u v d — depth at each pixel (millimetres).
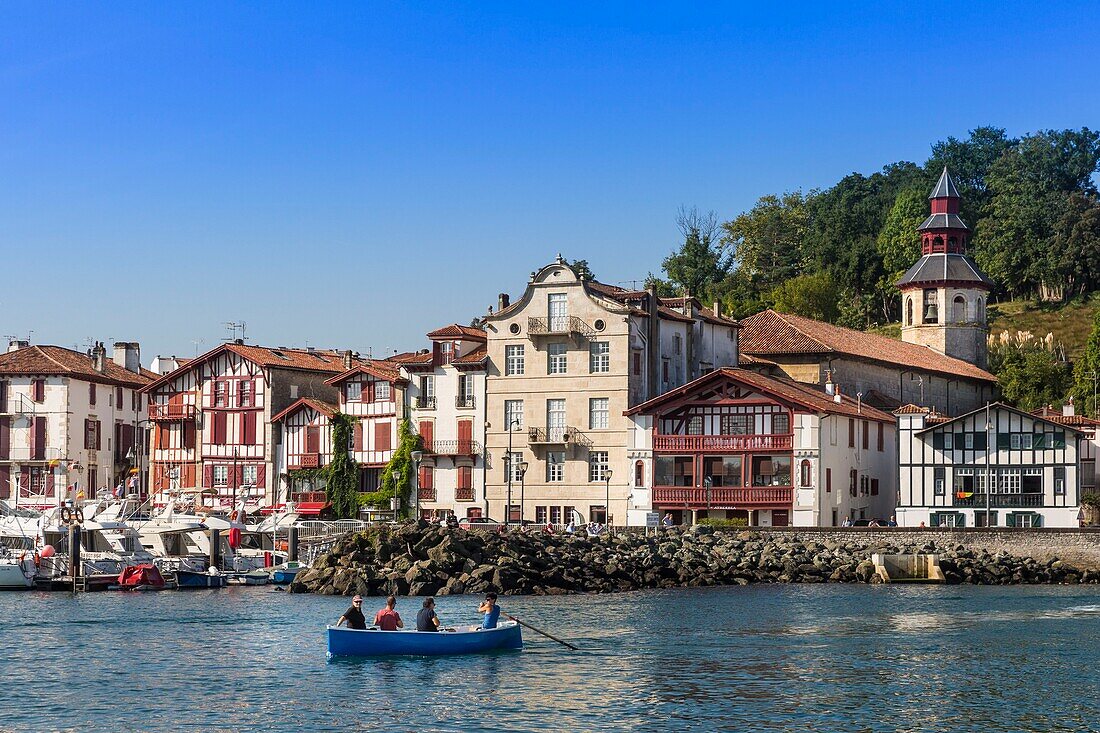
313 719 44531
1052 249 195000
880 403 123000
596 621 64750
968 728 43312
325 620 64875
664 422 104562
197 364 117812
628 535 92438
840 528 92562
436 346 110750
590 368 106375
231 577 83562
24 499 118688
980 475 100688
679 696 47500
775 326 127688
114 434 127875
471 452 108750
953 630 61781
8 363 121062
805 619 65562
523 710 45594
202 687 49094
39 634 60562
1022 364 157875
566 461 106500
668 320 112562
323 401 120188
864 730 43031
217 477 116750
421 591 76750
